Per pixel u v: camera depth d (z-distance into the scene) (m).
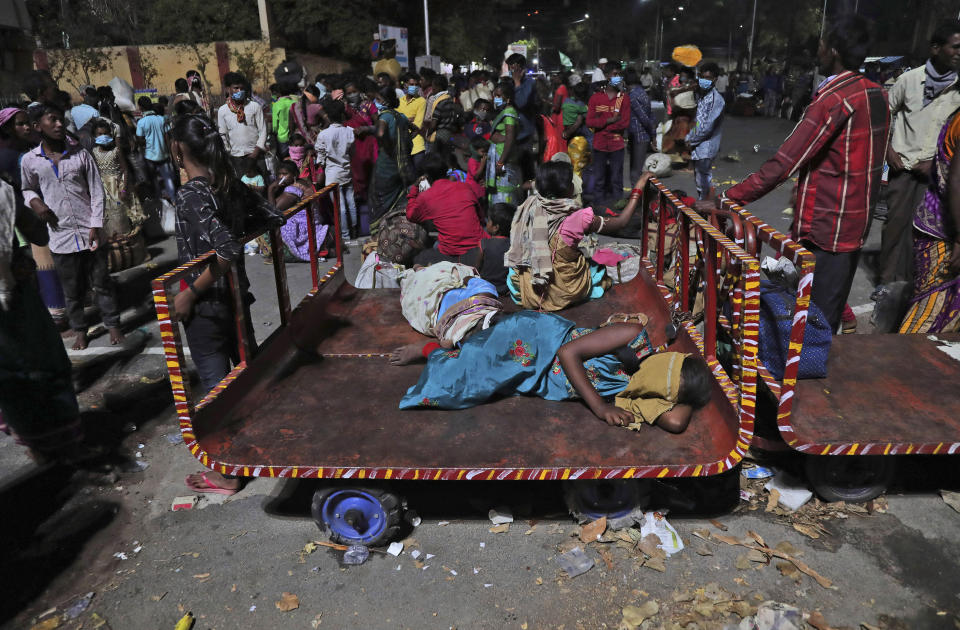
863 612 2.62
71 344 5.43
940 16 31.45
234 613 2.75
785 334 3.19
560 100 10.14
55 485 3.65
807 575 2.81
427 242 6.24
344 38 30.31
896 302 4.62
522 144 8.36
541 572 2.90
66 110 7.33
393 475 2.74
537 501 3.38
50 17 28.95
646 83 34.25
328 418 3.16
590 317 4.19
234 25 29.81
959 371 3.35
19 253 3.40
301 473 2.78
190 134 3.03
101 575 2.99
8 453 3.99
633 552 2.98
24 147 5.11
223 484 3.54
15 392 3.48
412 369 3.65
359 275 5.84
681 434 2.95
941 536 3.00
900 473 3.44
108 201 6.53
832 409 3.05
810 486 3.32
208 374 3.53
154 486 3.63
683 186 10.86
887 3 34.81
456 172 8.49
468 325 3.67
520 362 3.21
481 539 3.12
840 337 3.77
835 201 3.50
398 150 8.27
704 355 3.20
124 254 6.65
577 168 10.23
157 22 29.84
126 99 11.61
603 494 3.11
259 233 3.44
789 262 3.28
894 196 5.24
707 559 2.93
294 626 2.68
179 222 3.12
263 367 3.49
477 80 12.97
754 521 3.16
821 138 3.38
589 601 2.73
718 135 8.45
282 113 10.89
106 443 4.03
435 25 34.16
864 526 3.08
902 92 5.06
